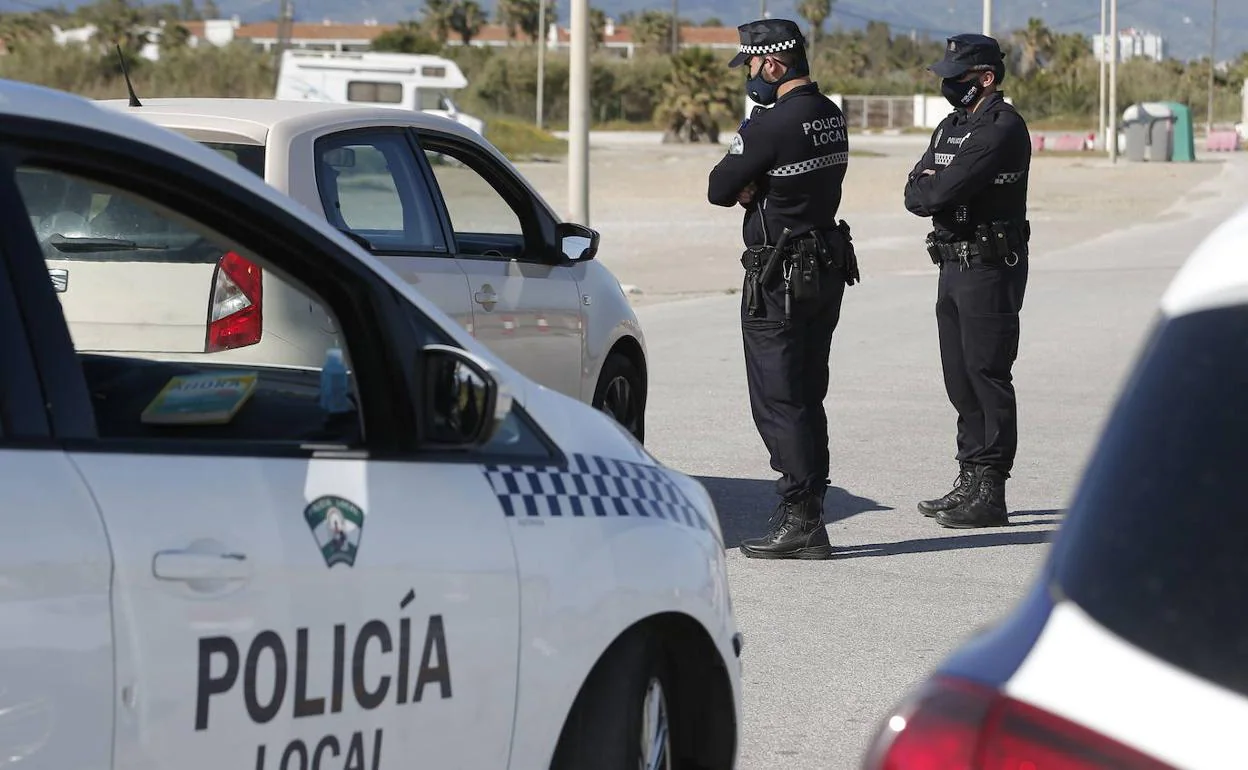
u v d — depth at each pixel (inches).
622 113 7573.8
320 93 3725.4
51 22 6378.0
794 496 595.5
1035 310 1418.6
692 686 326.0
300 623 237.5
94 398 283.1
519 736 271.1
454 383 263.4
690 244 2084.2
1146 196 3169.3
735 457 789.2
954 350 647.1
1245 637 150.6
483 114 5940.0
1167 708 149.7
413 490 258.2
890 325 1306.6
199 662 225.3
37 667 208.1
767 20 577.9
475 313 560.4
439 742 257.9
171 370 309.3
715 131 5708.7
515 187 601.0
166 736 222.1
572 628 278.7
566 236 616.4
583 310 621.6
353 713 244.7
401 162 553.6
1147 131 4724.4
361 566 246.1
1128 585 159.3
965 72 617.9
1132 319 1347.2
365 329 261.0
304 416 276.8
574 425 305.6
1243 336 169.2
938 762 161.0
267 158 510.0
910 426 872.9
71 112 232.4
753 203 580.4
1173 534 159.9
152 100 560.4
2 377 214.7
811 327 594.2
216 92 4635.8
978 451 650.2
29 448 214.7
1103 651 156.4
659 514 306.2
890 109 7741.1
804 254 574.9
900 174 3735.2
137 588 218.7
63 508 214.1
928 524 657.0
